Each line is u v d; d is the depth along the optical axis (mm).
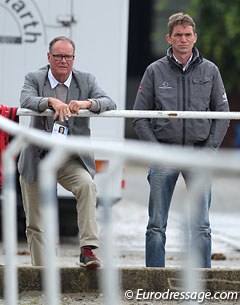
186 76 24078
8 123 14891
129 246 36719
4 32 34969
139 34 100000
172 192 24250
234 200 58531
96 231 22703
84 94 23406
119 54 35375
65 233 39625
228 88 78438
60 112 22344
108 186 13586
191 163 11648
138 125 23984
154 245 24141
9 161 14703
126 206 53969
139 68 100375
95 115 22812
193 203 12594
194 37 23938
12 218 14875
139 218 47750
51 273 13820
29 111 22875
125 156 12445
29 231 23859
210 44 76375
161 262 24234
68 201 36281
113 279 13875
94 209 22641
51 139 13859
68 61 23000
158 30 89312
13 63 34969
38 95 23281
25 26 35031
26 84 23328
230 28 74688
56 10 35188
